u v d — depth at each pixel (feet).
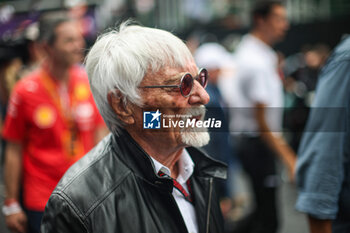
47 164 8.59
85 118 9.06
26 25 14.57
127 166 4.45
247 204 15.14
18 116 8.59
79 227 4.10
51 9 15.03
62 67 8.79
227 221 11.87
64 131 8.79
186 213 4.84
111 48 4.37
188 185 5.09
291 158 9.40
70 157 8.79
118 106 4.43
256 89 10.04
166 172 4.65
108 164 4.49
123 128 4.57
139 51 4.23
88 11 15.75
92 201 4.17
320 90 5.68
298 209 5.82
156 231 4.22
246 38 11.28
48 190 8.63
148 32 4.38
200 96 4.45
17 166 8.71
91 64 4.55
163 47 4.25
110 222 4.11
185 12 15.90
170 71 4.27
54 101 8.73
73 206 4.13
